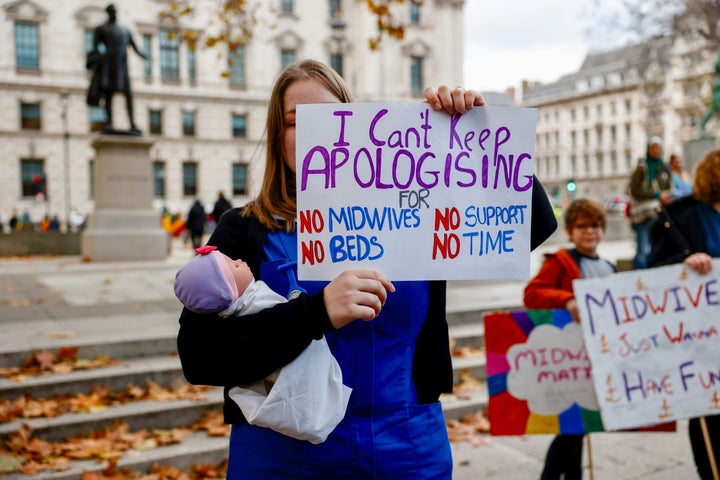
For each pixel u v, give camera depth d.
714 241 2.93
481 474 3.69
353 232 1.58
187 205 42.12
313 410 1.38
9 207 37.62
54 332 5.15
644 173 8.62
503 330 3.10
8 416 3.82
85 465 3.49
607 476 3.63
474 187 1.64
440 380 1.68
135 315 6.09
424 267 1.60
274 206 1.64
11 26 37.31
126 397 4.26
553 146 78.12
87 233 13.38
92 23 39.09
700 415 2.86
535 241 1.80
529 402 3.08
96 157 13.39
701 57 23.55
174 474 3.53
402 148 1.60
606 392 2.84
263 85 43.44
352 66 45.41
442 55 47.25
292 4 43.56
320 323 1.37
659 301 2.88
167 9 40.56
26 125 38.19
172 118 41.53
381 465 1.51
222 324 1.40
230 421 1.54
